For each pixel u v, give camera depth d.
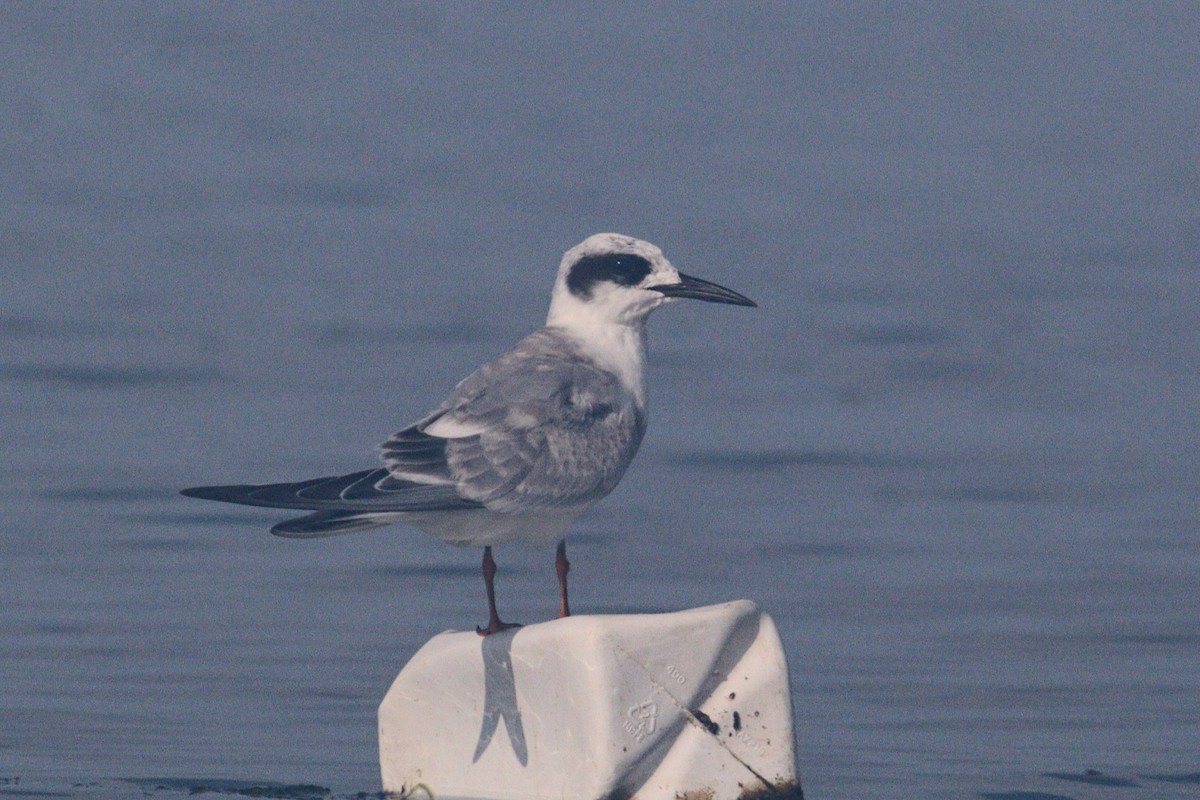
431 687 8.02
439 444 8.07
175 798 8.15
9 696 9.96
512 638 7.65
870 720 9.77
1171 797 8.39
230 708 9.82
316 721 9.61
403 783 8.16
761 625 7.56
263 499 7.70
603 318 8.80
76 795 8.17
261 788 8.34
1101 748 9.25
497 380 8.40
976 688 10.41
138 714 9.66
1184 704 10.11
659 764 7.44
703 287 8.76
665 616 7.47
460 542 8.26
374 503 7.78
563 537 8.45
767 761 7.48
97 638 11.25
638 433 8.71
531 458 8.16
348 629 11.59
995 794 8.38
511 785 7.73
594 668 7.34
